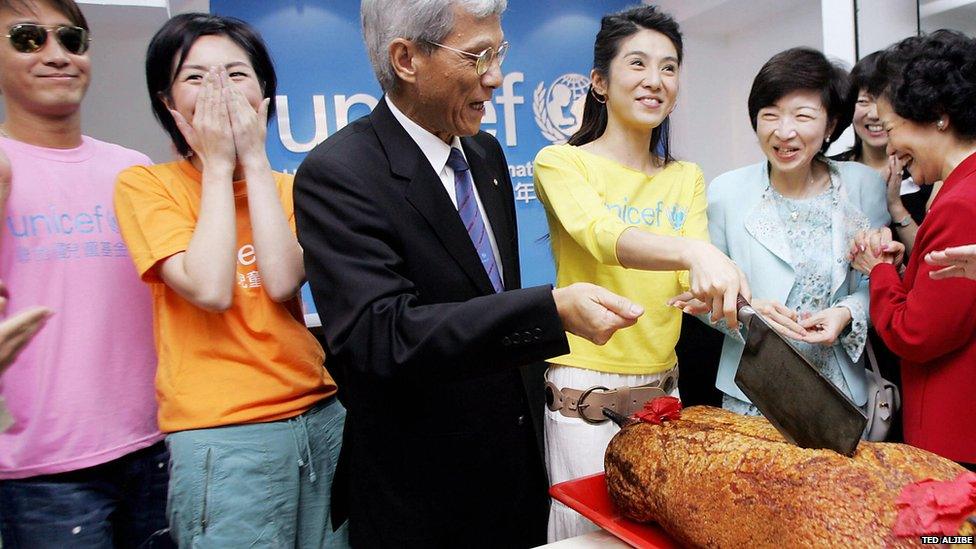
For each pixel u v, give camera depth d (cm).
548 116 452
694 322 180
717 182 159
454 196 108
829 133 147
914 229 155
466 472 105
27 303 125
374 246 91
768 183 151
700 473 86
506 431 109
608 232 108
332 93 405
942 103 123
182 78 120
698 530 84
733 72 468
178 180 125
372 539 105
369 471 105
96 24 275
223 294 110
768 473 79
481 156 118
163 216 118
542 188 129
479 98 94
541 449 117
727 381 146
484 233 111
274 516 114
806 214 146
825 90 137
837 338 142
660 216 132
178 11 354
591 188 122
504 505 110
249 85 123
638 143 132
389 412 102
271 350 117
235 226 115
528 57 446
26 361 123
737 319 85
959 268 98
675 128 459
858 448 81
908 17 262
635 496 94
